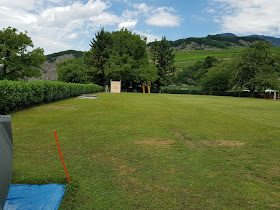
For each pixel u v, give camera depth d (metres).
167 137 6.34
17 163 3.98
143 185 3.19
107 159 4.31
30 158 4.27
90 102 17.42
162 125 8.24
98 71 53.62
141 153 4.75
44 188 2.98
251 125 8.63
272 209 2.64
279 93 41.78
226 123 8.98
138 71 52.53
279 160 4.48
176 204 2.69
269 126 8.47
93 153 4.68
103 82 58.31
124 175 3.54
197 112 12.66
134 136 6.36
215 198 2.86
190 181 3.36
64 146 5.16
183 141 5.92
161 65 64.94
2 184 2.07
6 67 39.56
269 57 42.31
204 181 3.38
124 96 28.70
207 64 84.38
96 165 3.97
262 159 4.52
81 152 4.73
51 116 9.62
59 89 17.45
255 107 17.06
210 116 11.05
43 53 41.81
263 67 41.75
